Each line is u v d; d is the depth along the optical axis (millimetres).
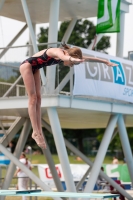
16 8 48156
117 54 49531
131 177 46750
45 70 40938
